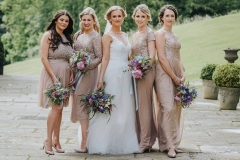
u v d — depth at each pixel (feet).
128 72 17.66
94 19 17.72
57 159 16.51
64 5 103.35
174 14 17.65
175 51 17.61
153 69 17.52
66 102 17.38
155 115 18.12
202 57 61.26
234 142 20.15
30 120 25.36
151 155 17.24
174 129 17.38
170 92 17.33
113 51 17.53
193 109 31.07
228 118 27.20
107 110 16.88
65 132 22.02
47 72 17.06
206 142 20.06
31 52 109.40
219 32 70.90
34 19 109.40
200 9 94.12
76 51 17.06
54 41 17.03
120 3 93.97
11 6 113.60
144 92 17.52
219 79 30.83
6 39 114.62
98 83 17.21
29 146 18.72
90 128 17.40
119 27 17.88
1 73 60.70
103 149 17.12
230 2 93.45
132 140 17.49
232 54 36.83
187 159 16.78
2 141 19.66
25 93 39.01
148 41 17.47
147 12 17.61
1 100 34.12
